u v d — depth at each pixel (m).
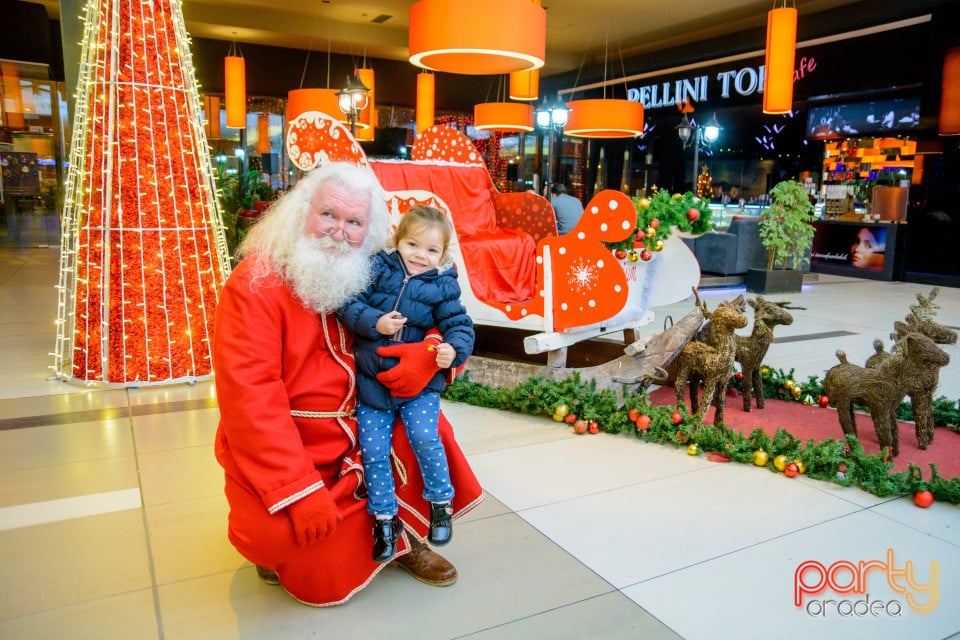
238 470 1.96
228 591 2.26
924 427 3.66
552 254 4.14
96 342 4.51
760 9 11.65
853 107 12.60
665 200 4.31
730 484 3.18
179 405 4.17
